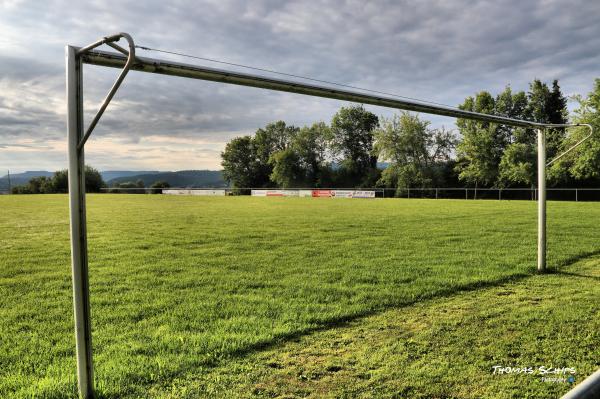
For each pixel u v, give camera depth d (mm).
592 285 5434
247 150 74750
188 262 7266
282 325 3982
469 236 10328
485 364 3084
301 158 65500
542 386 2762
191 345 3502
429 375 2924
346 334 3758
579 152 29141
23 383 2885
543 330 3766
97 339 3695
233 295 5125
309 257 7676
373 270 6484
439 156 47344
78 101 2486
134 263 7203
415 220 14516
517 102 45719
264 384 2824
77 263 2545
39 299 5074
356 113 61969
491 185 43844
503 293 5094
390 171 47469
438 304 4656
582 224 12523
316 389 2752
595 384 1128
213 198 37219
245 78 3090
